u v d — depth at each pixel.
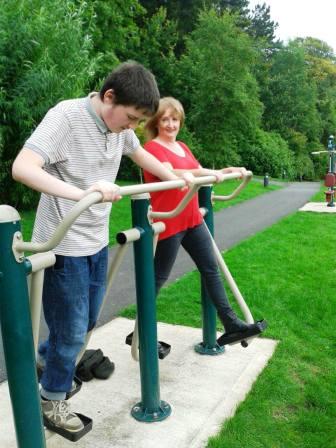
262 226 9.33
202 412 2.35
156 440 2.13
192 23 29.44
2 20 7.97
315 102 45.22
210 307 2.95
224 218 10.55
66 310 1.91
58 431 1.98
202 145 25.02
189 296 4.28
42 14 8.44
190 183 2.09
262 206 13.07
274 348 3.11
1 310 1.45
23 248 1.44
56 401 1.99
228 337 2.60
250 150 33.31
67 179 1.83
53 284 1.89
